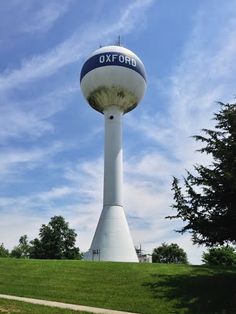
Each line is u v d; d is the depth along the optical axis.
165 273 31.67
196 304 24.14
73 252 87.38
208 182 25.69
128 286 28.14
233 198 25.25
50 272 32.72
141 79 55.16
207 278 29.39
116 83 53.44
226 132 27.30
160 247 96.69
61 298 25.45
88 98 55.84
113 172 52.56
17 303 22.72
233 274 30.81
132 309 23.31
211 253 66.38
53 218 88.88
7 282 29.92
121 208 51.97
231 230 24.86
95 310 22.50
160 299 25.11
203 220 25.47
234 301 24.33
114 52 54.41
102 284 28.83
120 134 54.34
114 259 48.16
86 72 55.12
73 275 31.58
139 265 34.84
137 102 55.81
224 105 27.66
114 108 54.81
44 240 87.06
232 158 25.64
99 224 51.12
